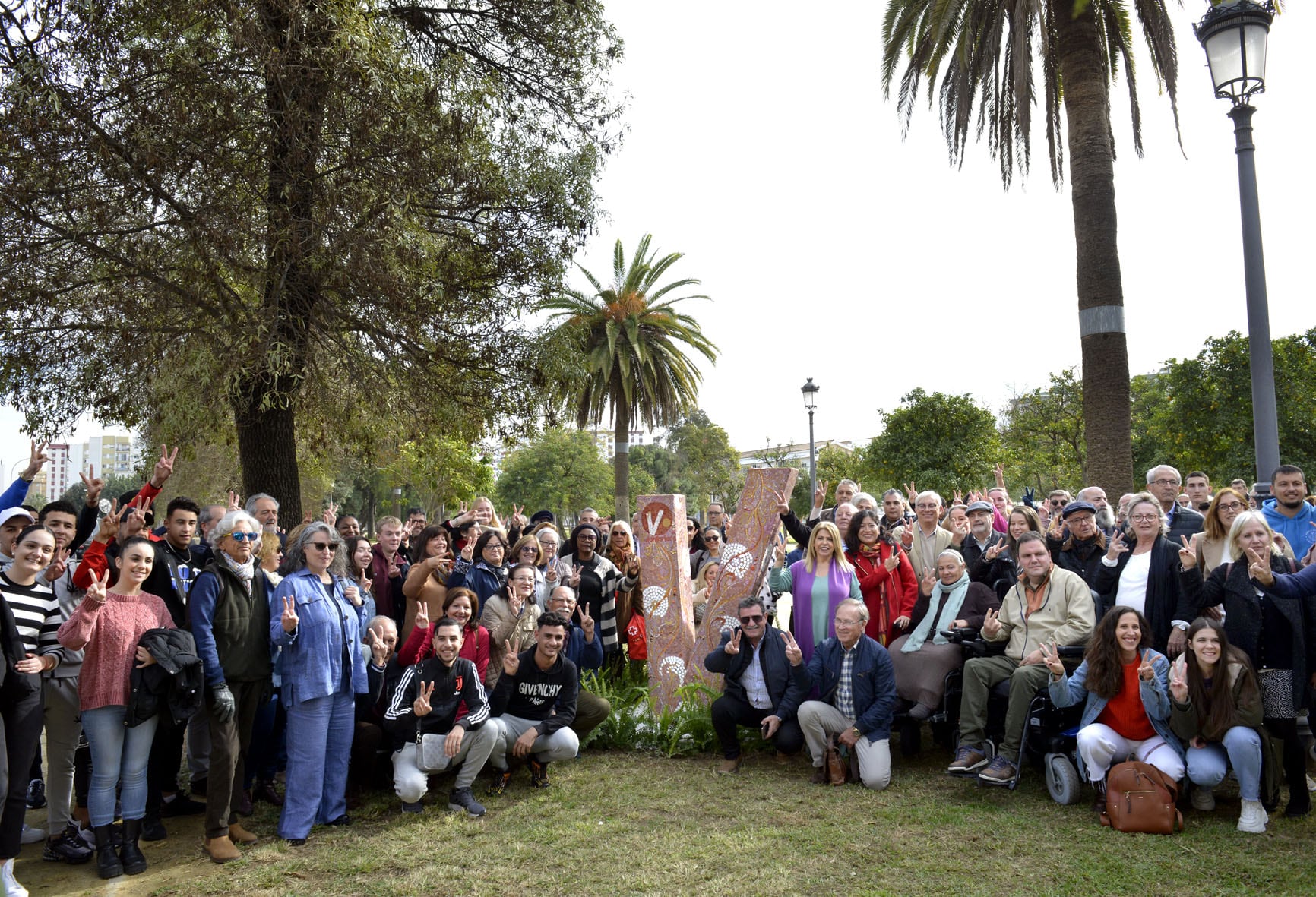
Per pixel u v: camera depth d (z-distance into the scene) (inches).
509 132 454.6
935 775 243.1
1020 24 425.7
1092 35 430.0
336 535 212.2
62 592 214.8
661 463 2834.6
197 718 228.4
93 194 333.4
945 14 455.8
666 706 292.4
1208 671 196.5
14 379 374.9
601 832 200.8
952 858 181.3
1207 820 199.3
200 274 348.2
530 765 237.9
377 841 199.0
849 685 238.5
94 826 181.5
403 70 390.9
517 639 253.0
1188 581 219.3
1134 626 206.1
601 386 1079.6
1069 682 215.5
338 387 431.5
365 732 233.5
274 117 350.6
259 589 205.6
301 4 338.3
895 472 1174.3
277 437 400.5
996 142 506.9
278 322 355.3
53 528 201.9
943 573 258.1
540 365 433.4
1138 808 191.9
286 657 202.4
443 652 219.3
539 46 460.8
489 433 450.6
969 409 1146.7
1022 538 240.7
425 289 403.2
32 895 173.2
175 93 333.1
